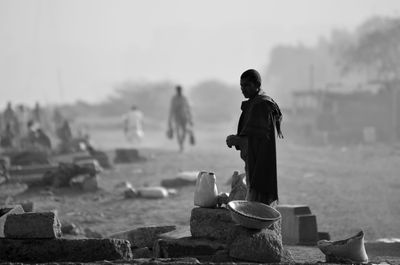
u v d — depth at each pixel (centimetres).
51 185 3256
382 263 1519
